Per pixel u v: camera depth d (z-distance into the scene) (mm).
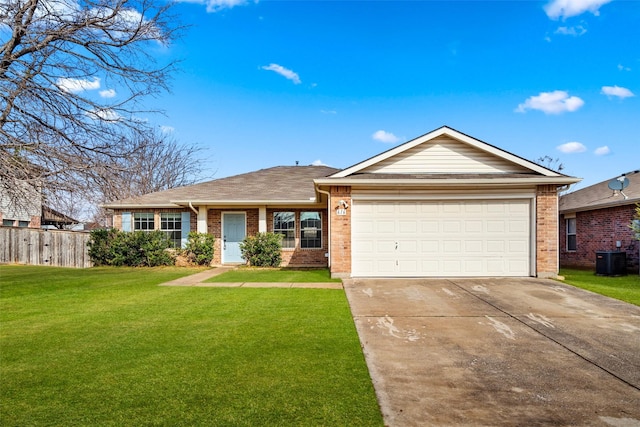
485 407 3781
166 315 7332
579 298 8844
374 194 11797
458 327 6609
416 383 4328
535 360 5090
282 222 16703
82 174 9719
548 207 11578
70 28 10477
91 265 17328
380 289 9922
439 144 12367
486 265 11719
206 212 16672
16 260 19047
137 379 4324
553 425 3453
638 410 3738
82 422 3379
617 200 14469
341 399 3879
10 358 5000
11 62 9719
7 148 9047
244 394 3955
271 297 9023
